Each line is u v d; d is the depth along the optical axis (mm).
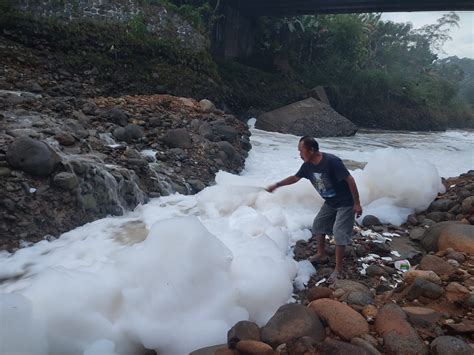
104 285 2912
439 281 3291
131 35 15141
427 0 20578
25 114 6656
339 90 26625
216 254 3195
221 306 2971
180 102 10680
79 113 7727
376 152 6129
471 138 22375
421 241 4676
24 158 4453
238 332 2611
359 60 30516
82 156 5688
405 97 29438
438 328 2629
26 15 13109
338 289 3314
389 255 4383
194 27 17078
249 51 25641
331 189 3764
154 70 15539
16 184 4355
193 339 2711
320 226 4062
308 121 17844
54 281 2826
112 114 8141
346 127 18781
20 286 3287
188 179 6961
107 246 4160
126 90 14547
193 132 8734
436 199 6035
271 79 22656
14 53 12555
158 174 6566
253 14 24734
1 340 2297
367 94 28141
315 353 2385
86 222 4758
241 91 20172
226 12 23109
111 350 2600
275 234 4352
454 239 4184
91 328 2670
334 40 28750
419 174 5828
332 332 2697
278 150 11727
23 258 3834
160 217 5105
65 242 4227
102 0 14602
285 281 3348
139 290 2861
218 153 8195
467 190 6000
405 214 5656
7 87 10430
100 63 14211
